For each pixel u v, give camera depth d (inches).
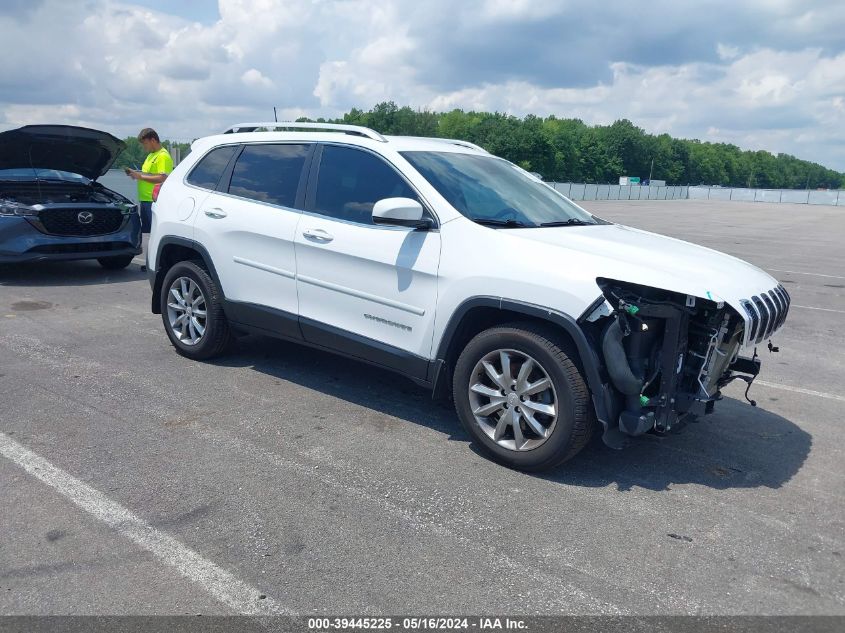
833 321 352.8
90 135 367.6
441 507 142.4
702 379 154.3
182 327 236.5
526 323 157.8
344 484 150.9
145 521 133.0
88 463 156.6
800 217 1617.9
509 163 215.8
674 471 165.2
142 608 108.3
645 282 144.5
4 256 352.5
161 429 177.2
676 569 123.8
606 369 148.4
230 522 133.8
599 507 145.3
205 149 233.5
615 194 2679.6
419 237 171.3
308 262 193.9
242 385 212.1
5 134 347.9
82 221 368.5
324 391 209.3
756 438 189.3
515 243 159.3
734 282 155.7
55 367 225.0
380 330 181.2
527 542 130.6
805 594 118.0
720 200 3280.0
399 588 115.3
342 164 193.5
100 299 333.7
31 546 123.6
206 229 220.4
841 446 185.8
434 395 174.4
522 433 158.9
